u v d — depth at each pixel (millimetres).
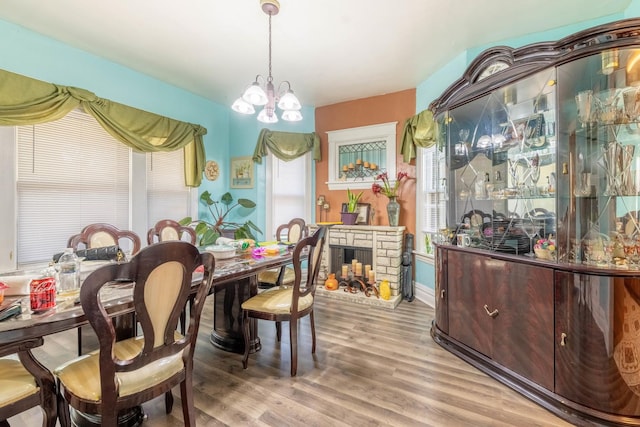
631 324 1479
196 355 2270
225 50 2871
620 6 2248
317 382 1896
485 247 2188
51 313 1110
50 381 1180
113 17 2369
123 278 1080
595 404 1524
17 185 2541
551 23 2451
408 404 1678
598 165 1742
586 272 1559
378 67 3193
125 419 1489
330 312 3174
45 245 2721
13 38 2455
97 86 2986
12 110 2355
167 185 3779
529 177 2078
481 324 2082
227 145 4547
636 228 1696
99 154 3098
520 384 1798
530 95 2033
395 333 2641
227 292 2369
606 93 1725
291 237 3502
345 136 4207
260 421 1541
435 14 2312
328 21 2396
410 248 3664
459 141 2611
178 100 3787
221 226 4270
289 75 3385
